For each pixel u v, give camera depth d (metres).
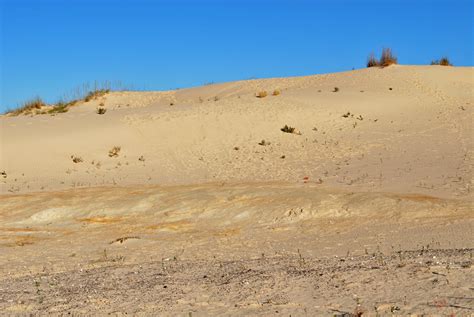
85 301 9.68
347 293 9.23
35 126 33.00
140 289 10.38
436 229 16.05
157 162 28.38
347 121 33.19
